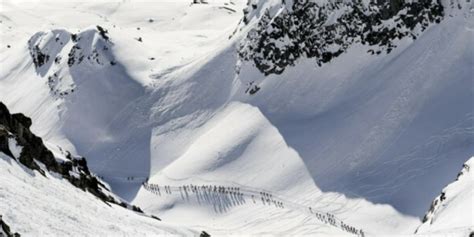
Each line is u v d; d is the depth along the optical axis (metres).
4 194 90.69
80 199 119.12
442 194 177.75
